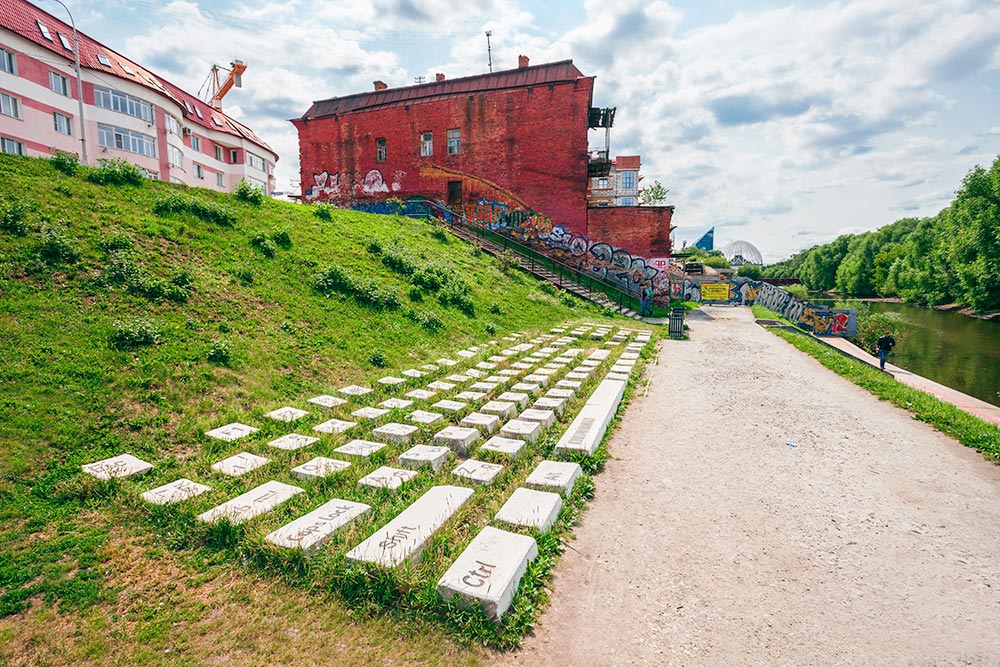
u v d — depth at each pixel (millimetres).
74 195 10133
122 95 27375
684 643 3383
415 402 8258
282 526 4488
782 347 15883
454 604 3543
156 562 4164
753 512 5180
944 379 15703
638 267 24969
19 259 7852
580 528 4879
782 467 6332
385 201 28062
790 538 4691
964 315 39094
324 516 4664
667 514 5148
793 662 3213
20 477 5035
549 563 4180
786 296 26609
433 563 3980
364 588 3766
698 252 94250
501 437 6883
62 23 25328
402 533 4332
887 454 6781
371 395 8508
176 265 9688
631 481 5941
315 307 10992
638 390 10031
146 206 11125
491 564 3846
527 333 14977
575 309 20000
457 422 7582
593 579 4078
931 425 8031
